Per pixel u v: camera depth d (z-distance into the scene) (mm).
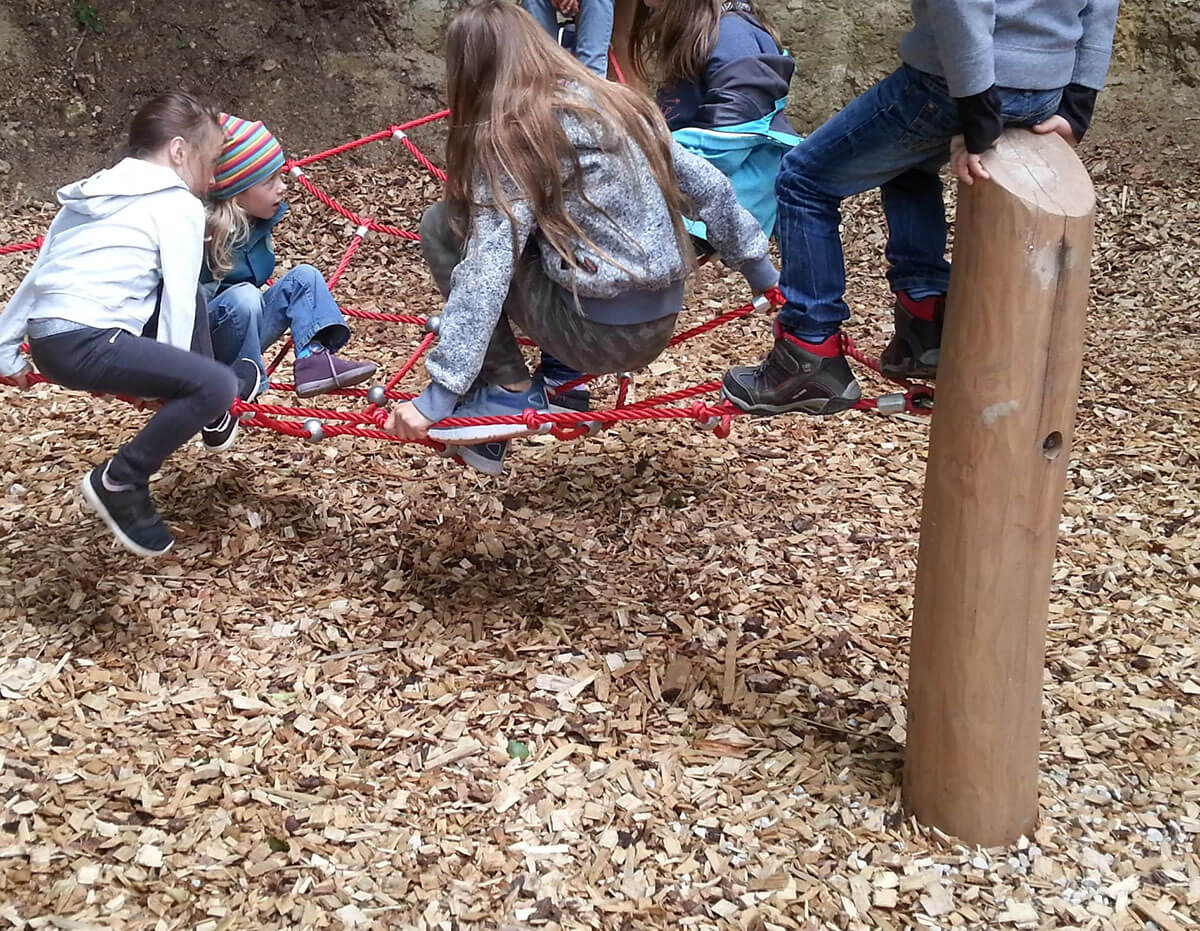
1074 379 2654
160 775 3031
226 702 3346
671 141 2979
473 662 3596
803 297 3006
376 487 4566
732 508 4547
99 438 4805
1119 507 4570
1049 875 2863
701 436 5109
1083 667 3643
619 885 2779
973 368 2643
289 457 4746
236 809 2932
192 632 3650
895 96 2701
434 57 8641
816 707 3451
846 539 4344
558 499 4574
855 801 3088
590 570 4129
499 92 2805
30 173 7562
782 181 2982
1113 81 8688
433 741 3242
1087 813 3068
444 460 4789
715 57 3893
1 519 4203
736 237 3117
